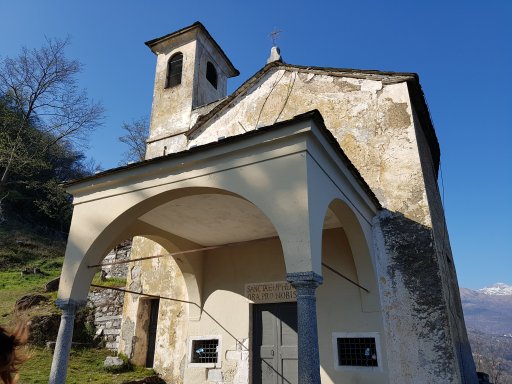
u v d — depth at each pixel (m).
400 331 7.18
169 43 15.22
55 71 27.19
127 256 16.81
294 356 8.04
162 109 13.84
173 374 9.21
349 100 9.35
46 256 24.06
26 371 8.66
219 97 15.35
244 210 7.32
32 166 26.00
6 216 27.47
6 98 27.48
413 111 9.31
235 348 8.56
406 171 8.19
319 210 5.18
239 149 5.62
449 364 6.65
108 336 11.84
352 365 7.34
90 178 6.79
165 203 6.73
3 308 13.17
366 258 7.46
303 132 5.16
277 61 10.58
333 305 7.80
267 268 8.85
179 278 10.07
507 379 40.06
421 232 7.62
